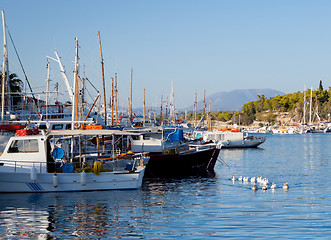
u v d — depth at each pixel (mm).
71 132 33188
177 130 57875
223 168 53188
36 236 21328
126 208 27500
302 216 25812
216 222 24203
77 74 50156
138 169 35406
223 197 31797
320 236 21547
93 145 47281
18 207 27328
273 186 36375
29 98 73750
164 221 24344
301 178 43938
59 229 22562
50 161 32719
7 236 21297
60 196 30719
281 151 86375
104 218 24906
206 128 120250
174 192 33688
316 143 121562
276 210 27438
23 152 31906
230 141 94625
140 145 45156
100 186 32656
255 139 97125
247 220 24703
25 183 31312
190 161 44656
